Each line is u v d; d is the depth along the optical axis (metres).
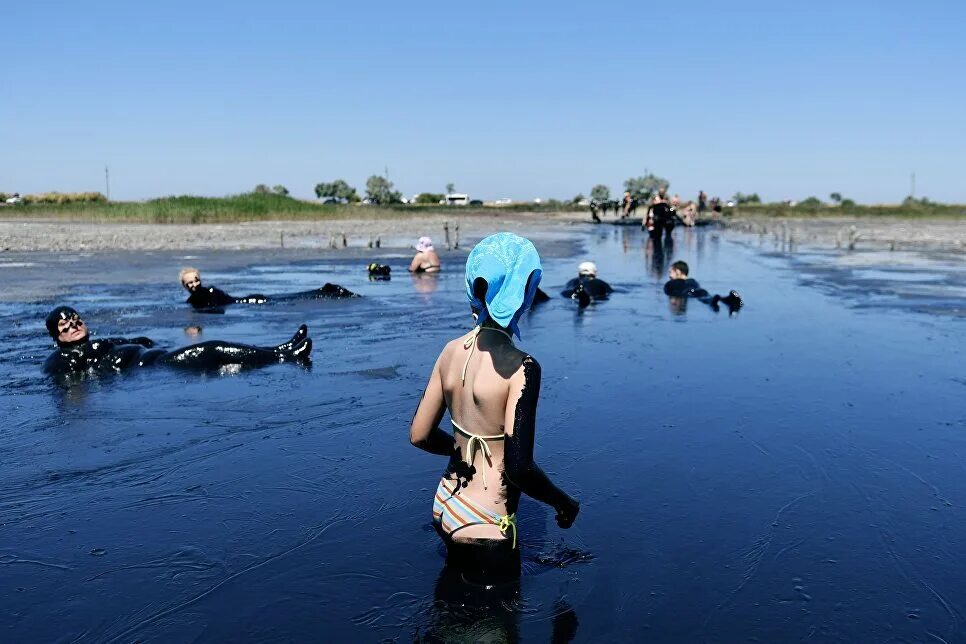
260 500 4.02
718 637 2.70
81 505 3.97
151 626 2.80
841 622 2.80
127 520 3.78
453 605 2.94
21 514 3.86
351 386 6.56
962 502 3.95
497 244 3.30
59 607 2.94
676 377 6.81
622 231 41.72
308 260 22.16
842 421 5.42
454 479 3.29
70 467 4.57
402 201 126.44
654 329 9.55
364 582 3.13
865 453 4.72
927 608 2.90
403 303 12.36
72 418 5.63
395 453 4.77
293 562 3.31
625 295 13.34
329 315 10.97
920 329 9.55
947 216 73.38
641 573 3.19
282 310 11.51
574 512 3.35
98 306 12.01
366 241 32.06
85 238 31.27
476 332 3.36
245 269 19.20
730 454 4.70
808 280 16.03
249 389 6.48
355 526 3.69
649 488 4.16
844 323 10.02
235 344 7.51
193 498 4.06
